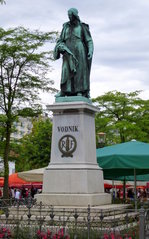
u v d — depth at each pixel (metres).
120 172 18.83
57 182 14.81
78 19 16.27
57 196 14.40
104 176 19.59
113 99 35.44
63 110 15.21
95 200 14.37
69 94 15.79
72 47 15.94
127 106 35.50
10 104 23.16
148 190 36.59
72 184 14.62
